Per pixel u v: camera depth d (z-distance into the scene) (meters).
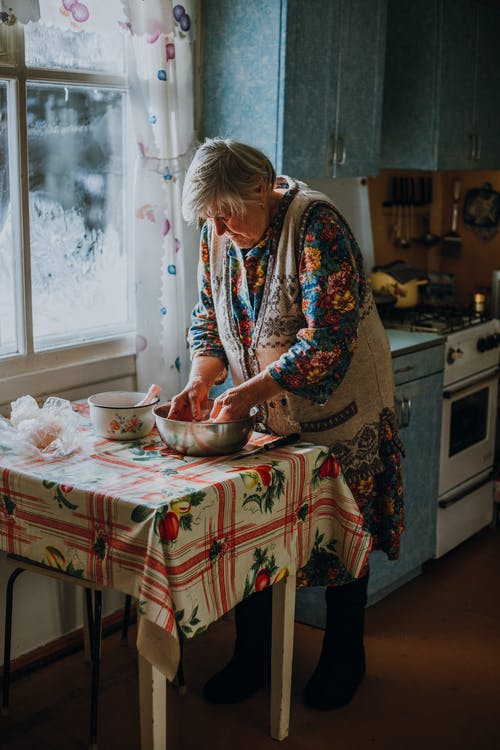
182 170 2.90
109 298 2.92
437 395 3.37
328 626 2.58
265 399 2.15
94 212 2.81
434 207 4.59
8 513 2.03
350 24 3.09
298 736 2.40
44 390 2.63
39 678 2.65
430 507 3.45
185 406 2.32
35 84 2.54
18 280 2.56
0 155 2.46
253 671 2.59
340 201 3.82
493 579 3.49
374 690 2.65
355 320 2.18
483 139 4.06
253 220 2.14
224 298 2.32
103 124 2.79
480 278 4.58
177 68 2.87
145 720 1.96
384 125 3.83
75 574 1.93
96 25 2.60
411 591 3.36
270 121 2.88
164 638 1.80
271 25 2.82
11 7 2.29
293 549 2.15
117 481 1.92
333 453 2.35
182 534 1.79
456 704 2.59
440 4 3.57
